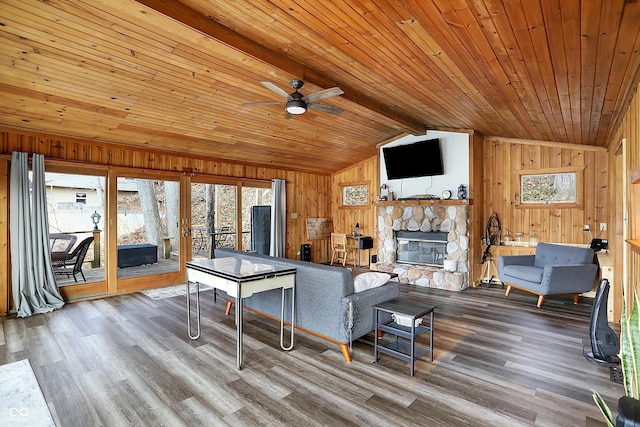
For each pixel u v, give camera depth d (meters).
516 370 2.79
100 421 2.12
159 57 3.34
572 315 4.26
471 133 5.87
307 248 7.95
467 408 2.26
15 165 4.21
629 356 1.64
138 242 5.52
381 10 2.24
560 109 3.63
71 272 4.89
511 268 5.12
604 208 5.20
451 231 5.97
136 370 2.78
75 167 4.81
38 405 2.12
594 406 2.28
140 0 2.38
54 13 2.64
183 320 4.02
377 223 7.32
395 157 6.69
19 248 4.21
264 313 3.76
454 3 1.97
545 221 5.71
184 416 2.17
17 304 4.18
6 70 3.21
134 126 4.69
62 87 3.59
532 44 2.29
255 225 7.25
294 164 7.57
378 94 4.30
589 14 1.81
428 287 5.86
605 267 4.09
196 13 2.66
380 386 2.54
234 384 2.57
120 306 4.58
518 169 5.96
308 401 2.35
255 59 3.09
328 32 2.73
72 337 3.48
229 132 5.42
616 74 2.49
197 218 6.30
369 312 3.14
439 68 3.10
